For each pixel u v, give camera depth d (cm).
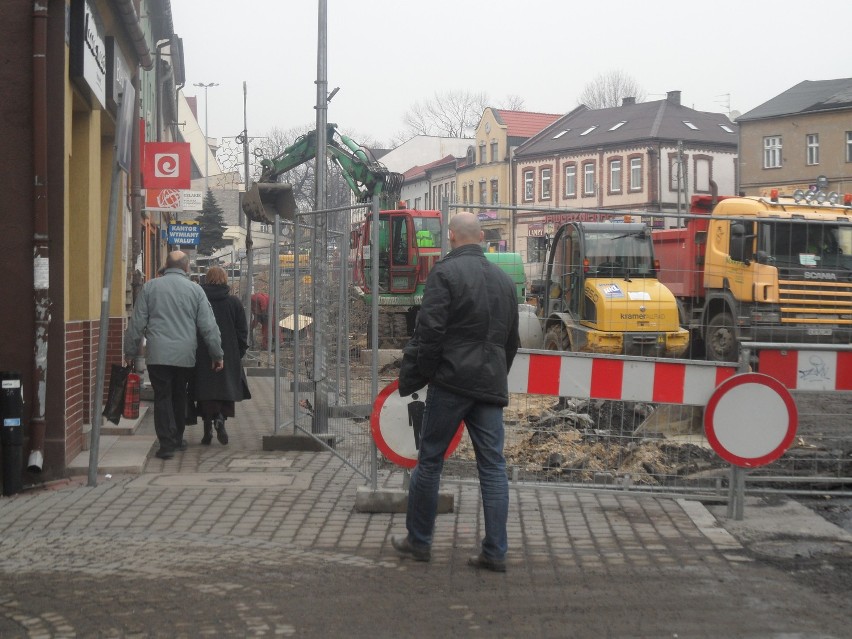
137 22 1364
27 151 925
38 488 896
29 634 512
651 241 1692
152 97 3278
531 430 917
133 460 990
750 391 777
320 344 1112
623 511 795
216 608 553
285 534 723
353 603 562
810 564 649
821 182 2266
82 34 990
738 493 780
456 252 654
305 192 8288
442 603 563
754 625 526
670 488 830
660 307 1042
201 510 800
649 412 881
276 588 592
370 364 861
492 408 642
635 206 7494
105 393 1424
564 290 1141
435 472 649
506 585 599
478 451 645
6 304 923
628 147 7550
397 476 927
